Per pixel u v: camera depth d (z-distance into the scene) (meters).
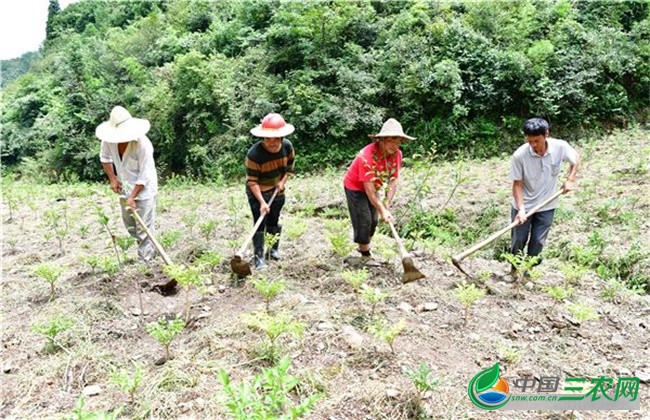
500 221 8.13
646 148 10.98
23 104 26.05
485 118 17.36
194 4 25.75
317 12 18.62
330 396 3.22
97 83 23.27
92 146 21.28
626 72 17.72
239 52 21.88
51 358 3.78
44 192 12.16
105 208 9.62
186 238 7.07
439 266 5.64
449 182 10.87
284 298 4.52
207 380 3.36
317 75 18.27
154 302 4.66
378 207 4.95
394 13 20.52
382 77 18.08
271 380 2.46
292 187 11.83
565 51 17.31
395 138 4.82
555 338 4.12
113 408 3.14
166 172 20.77
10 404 3.29
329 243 6.44
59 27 37.66
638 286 5.67
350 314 4.25
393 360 3.57
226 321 4.12
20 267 5.97
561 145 4.94
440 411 3.13
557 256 6.71
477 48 17.38
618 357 3.92
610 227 7.22
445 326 4.17
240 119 18.59
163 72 21.25
